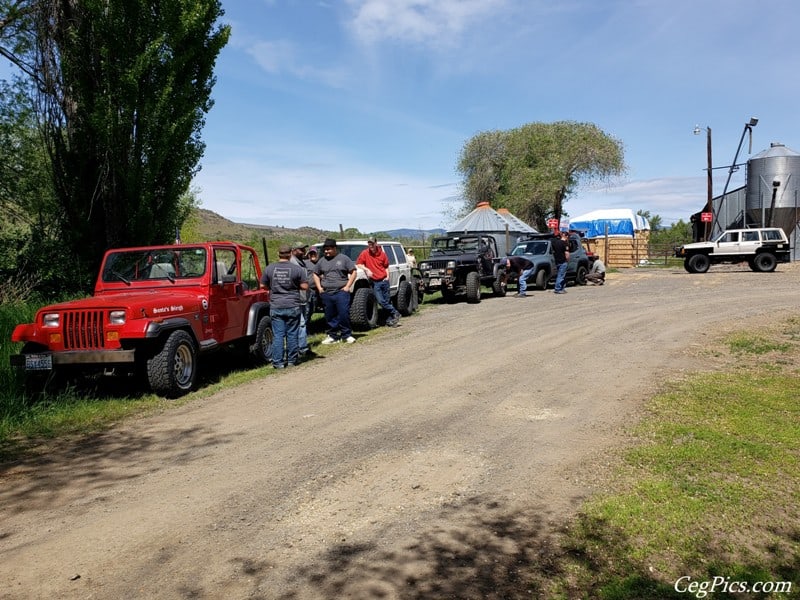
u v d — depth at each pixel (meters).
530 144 42.81
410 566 3.37
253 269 10.17
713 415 6.11
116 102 12.68
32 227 13.41
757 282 21.28
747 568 3.35
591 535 3.69
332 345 11.11
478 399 7.08
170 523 3.95
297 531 3.81
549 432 5.78
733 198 34.28
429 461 5.06
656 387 7.38
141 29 12.62
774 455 4.95
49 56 13.03
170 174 13.60
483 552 3.52
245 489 4.51
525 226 32.19
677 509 4.00
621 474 4.64
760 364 8.52
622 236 36.47
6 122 13.32
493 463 4.99
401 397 7.25
